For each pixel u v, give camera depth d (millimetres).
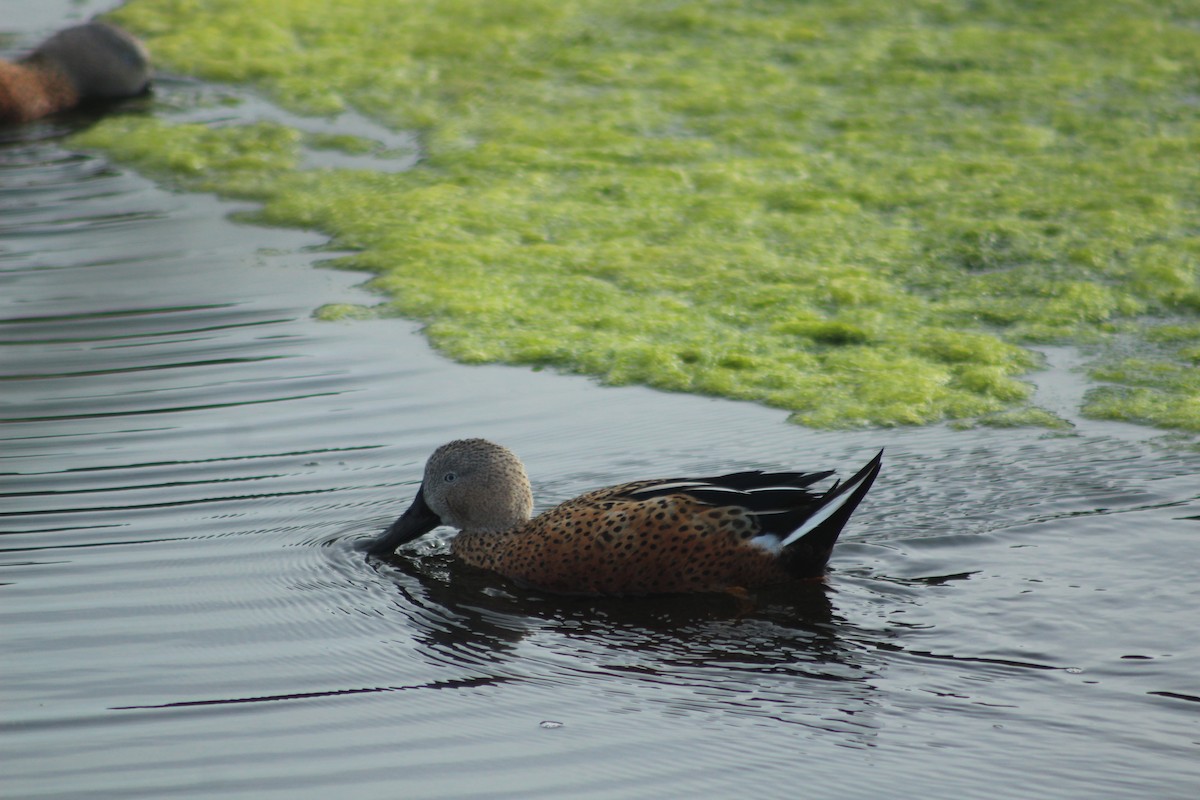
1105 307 14695
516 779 7371
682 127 20234
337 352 13625
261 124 20734
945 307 14805
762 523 9570
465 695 8250
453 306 14805
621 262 16016
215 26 25141
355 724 7918
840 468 11172
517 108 21125
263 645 8812
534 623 9250
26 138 20484
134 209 17812
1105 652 8422
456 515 10273
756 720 7895
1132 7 25156
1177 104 20609
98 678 8359
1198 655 8336
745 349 13836
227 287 15312
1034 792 7156
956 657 8461
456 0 26328
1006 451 11430
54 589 9383
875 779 7309
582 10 25562
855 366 13430
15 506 10539
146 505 10586
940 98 21062
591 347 13875
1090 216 16828
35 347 13641
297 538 10211
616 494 9875
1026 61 22469
